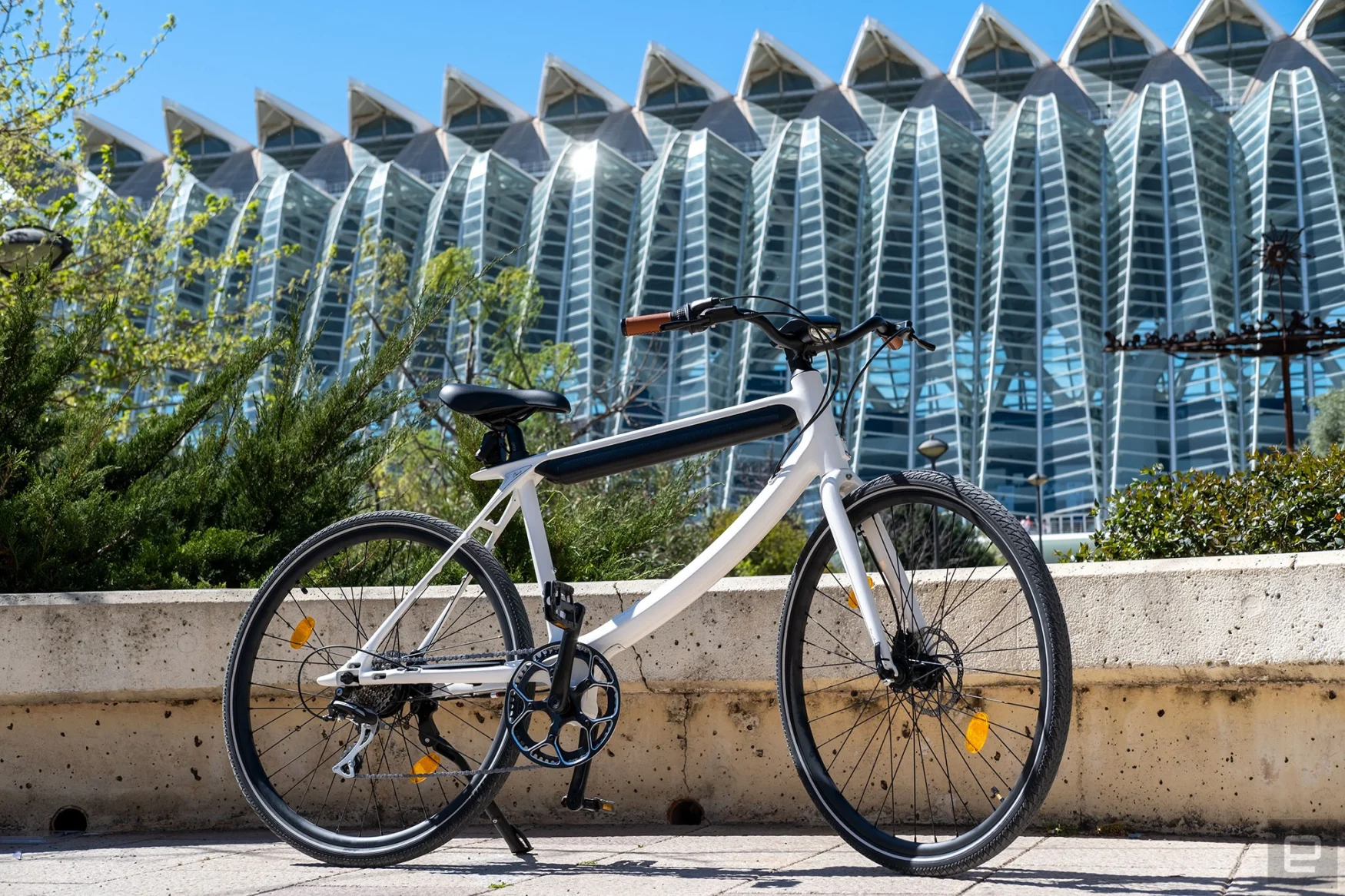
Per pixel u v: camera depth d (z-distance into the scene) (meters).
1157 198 59.38
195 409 4.69
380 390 4.64
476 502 4.23
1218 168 60.62
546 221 65.25
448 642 2.86
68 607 3.10
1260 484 4.68
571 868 2.30
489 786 2.37
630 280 64.50
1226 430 49.69
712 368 56.59
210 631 3.04
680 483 5.11
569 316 62.16
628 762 3.00
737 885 2.05
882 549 2.28
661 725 3.00
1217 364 51.91
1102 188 61.53
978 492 2.14
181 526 4.36
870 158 65.94
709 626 2.87
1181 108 62.81
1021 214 60.09
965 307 58.03
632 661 2.90
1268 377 50.41
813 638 2.78
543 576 2.40
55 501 3.82
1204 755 2.57
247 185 95.44
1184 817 2.58
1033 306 57.12
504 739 2.37
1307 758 2.49
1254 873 2.05
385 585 3.50
